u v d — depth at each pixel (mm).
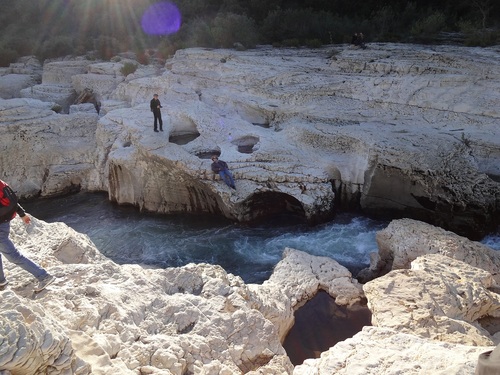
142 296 5527
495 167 11672
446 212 11141
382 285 6691
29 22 33875
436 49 18125
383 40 22172
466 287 6562
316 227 11992
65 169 15492
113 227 12797
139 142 13273
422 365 4062
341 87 15461
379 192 12117
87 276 5621
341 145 12945
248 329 5648
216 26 23703
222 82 17375
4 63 28547
